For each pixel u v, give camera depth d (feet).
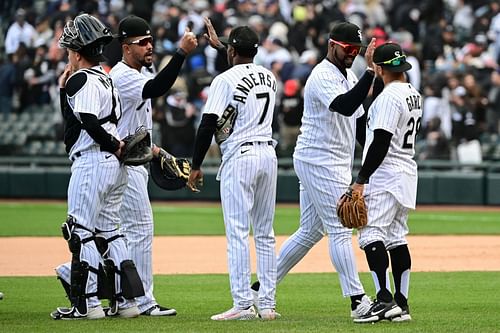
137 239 91.20
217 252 146.51
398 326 82.23
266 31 245.45
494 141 224.74
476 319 87.30
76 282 86.02
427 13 254.68
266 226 89.35
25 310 94.73
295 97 221.66
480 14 257.34
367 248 84.43
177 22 242.78
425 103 224.74
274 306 89.35
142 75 89.04
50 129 251.80
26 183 237.25
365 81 82.48
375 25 253.85
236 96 86.99
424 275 121.19
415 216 203.00
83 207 85.87
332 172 86.84
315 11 247.70
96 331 79.46
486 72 228.22
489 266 130.31
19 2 280.92
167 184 92.79
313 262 135.64
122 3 274.77
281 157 226.58
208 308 97.19
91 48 86.43
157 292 109.09
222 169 88.63
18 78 253.24
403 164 85.15
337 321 85.92
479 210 215.31
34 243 155.63
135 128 90.48
